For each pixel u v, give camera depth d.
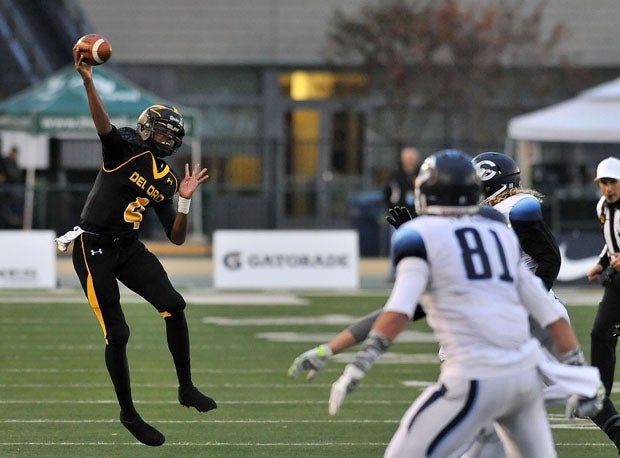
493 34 75.31
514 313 15.09
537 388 15.12
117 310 21.75
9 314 44.84
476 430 14.84
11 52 75.81
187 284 55.66
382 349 14.87
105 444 24.19
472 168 15.62
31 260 53.47
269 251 54.41
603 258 25.14
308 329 41.47
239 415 27.42
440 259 15.05
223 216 70.81
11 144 66.81
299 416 27.36
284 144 75.50
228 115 81.12
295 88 81.12
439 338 15.20
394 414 27.64
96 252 21.59
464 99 75.12
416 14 75.00
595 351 23.89
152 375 32.50
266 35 81.12
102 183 21.58
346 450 23.84
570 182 66.81
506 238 15.52
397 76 73.88
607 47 81.25
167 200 21.95
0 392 29.95
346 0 81.25
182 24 81.12
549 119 59.22
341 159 78.38
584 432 25.77
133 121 58.59
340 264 54.62
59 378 32.00
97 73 60.22
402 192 53.28
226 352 36.62
